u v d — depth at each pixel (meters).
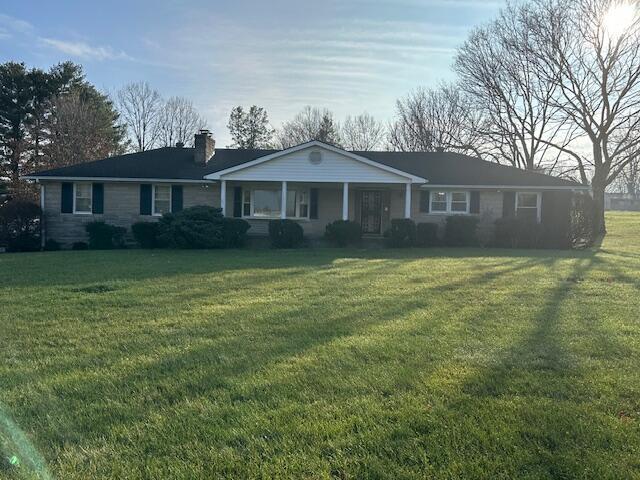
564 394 4.00
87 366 4.73
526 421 3.49
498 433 3.29
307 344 5.40
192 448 3.15
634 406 3.77
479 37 33.16
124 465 2.96
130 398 3.95
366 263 13.59
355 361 4.80
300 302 7.79
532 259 15.03
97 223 20.92
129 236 21.84
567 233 20.39
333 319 6.60
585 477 2.80
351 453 3.08
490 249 19.41
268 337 5.70
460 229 21.20
